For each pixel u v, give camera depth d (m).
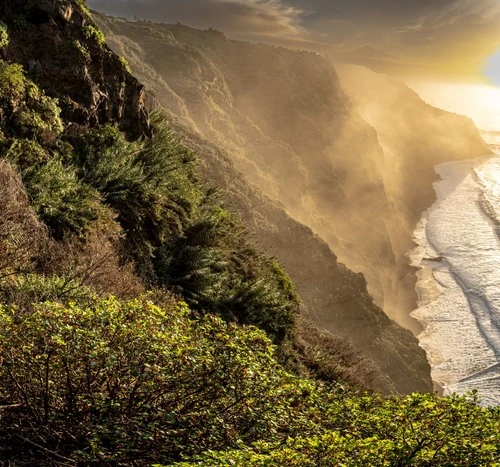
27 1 14.61
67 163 13.35
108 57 16.31
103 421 6.07
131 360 5.98
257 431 6.17
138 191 14.01
